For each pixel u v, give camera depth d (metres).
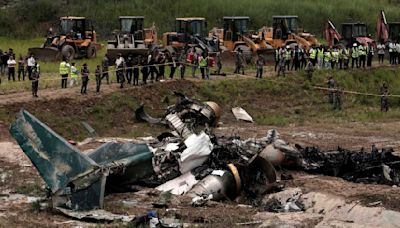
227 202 38.34
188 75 78.12
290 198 37.47
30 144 34.72
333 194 36.84
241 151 43.09
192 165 40.97
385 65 91.88
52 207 34.16
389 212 32.78
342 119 70.38
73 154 34.62
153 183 39.81
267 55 87.75
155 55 72.81
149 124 61.91
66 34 91.38
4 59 73.44
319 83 79.25
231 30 91.12
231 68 84.44
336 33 99.06
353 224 31.83
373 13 135.75
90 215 32.72
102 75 68.62
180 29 89.06
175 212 33.75
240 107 71.12
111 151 38.66
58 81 69.94
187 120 52.78
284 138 58.88
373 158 44.16
